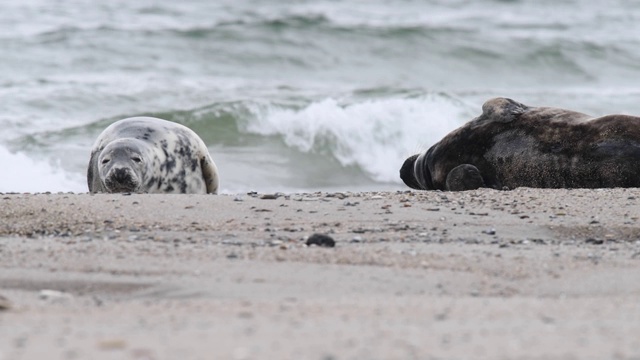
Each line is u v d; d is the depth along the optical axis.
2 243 28.55
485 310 20.03
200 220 33.22
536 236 31.58
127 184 40.56
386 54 100.88
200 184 45.19
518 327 17.98
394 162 69.00
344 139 69.19
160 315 19.34
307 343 16.34
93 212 34.09
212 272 24.61
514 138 43.62
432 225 32.81
